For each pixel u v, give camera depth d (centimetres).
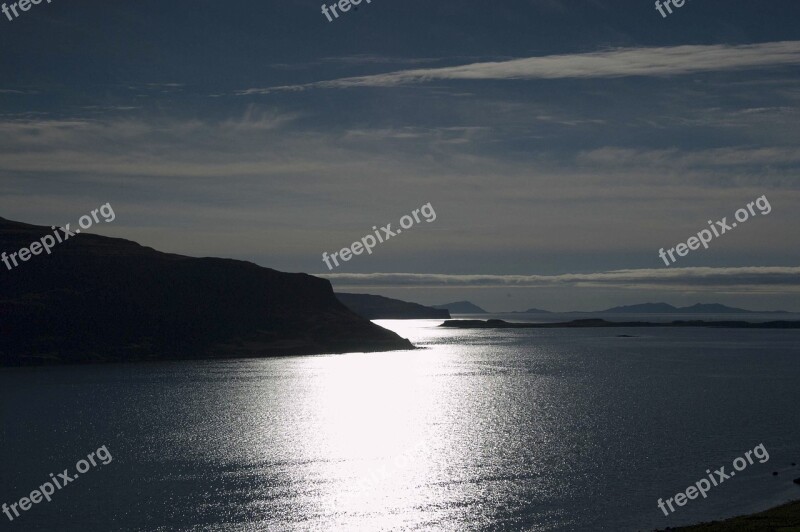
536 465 7806
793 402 12775
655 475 7394
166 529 5859
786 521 5656
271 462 7956
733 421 10612
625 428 10025
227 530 5825
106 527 5919
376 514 6188
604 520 6038
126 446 8788
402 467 7725
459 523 5984
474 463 7912
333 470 7612
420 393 14025
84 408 11788
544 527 5884
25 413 11269
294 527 5891
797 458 8112
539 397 13500
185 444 8912
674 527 5781
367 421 10675
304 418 10919
